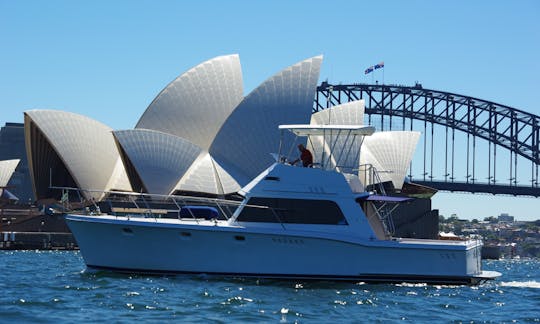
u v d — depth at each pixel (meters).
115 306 25.80
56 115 82.75
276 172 33.41
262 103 80.75
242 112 81.06
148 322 23.00
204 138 83.25
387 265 33.66
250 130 81.00
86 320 23.09
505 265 99.88
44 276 36.81
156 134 79.88
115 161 85.50
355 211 33.53
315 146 74.50
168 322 23.09
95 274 34.06
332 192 33.47
